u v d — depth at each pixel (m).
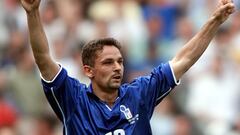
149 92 24.38
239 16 47.25
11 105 42.53
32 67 43.78
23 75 43.50
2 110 41.84
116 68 23.86
